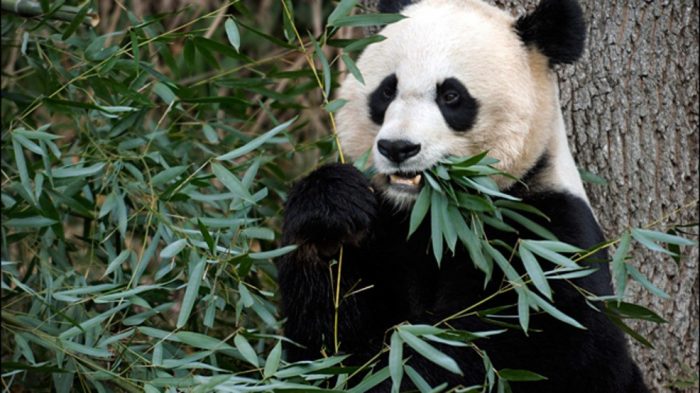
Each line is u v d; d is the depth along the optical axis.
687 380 9.90
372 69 8.26
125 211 8.51
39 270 9.18
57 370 7.46
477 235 7.41
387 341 7.90
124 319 7.77
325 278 7.88
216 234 8.12
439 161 7.66
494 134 8.05
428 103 7.89
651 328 9.92
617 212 9.91
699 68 10.01
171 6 13.97
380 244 8.34
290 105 9.95
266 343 9.84
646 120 9.87
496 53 8.06
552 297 7.67
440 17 8.17
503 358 7.61
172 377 7.22
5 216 8.96
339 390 6.65
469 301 7.89
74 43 9.50
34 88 12.97
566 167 8.52
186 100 9.02
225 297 8.59
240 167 9.09
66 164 8.88
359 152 8.48
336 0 11.24
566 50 8.34
